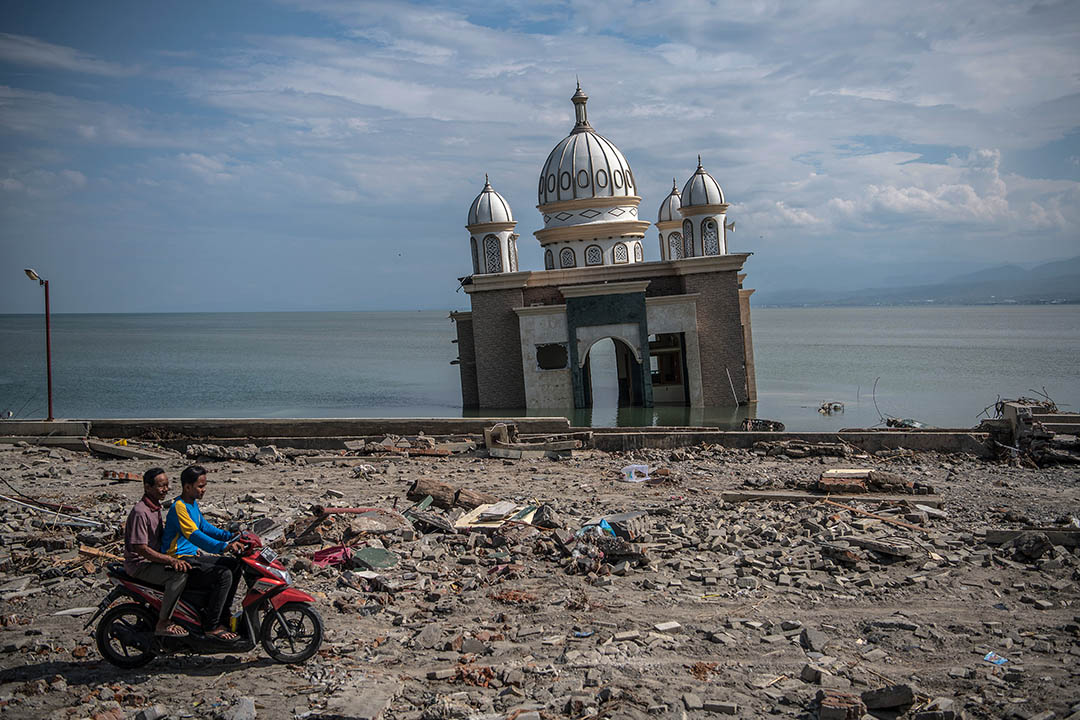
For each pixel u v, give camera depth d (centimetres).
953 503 1476
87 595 1015
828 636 862
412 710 695
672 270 4559
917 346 11069
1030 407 2127
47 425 2356
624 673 764
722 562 1105
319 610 937
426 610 949
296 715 684
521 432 2308
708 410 4391
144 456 2136
